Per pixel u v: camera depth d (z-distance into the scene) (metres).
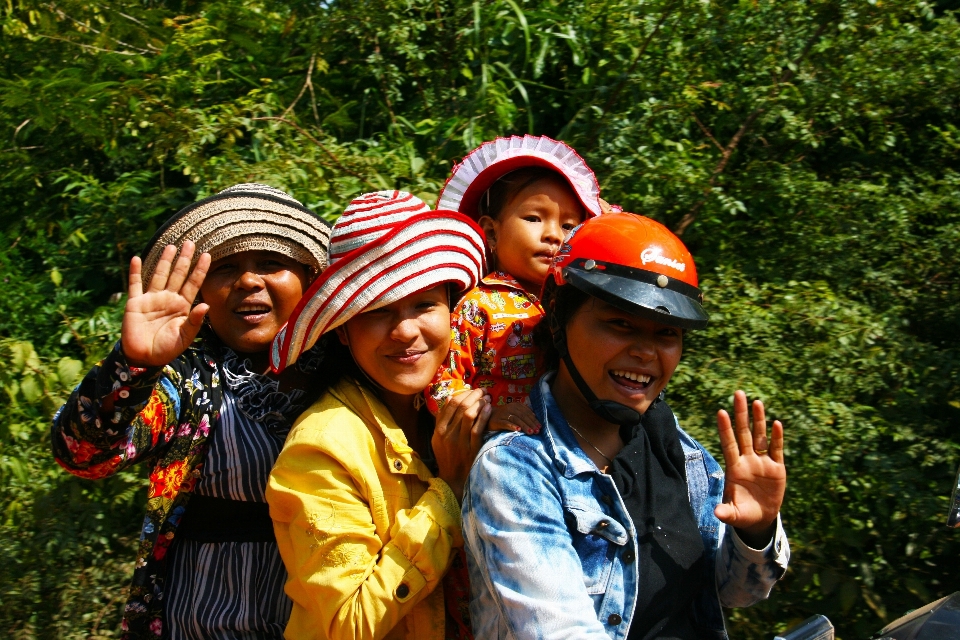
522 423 1.85
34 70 4.87
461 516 1.84
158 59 4.68
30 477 3.59
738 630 3.38
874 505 3.42
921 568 3.48
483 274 2.18
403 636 1.92
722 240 3.99
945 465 3.49
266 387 2.11
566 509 1.77
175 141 3.76
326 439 1.86
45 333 4.38
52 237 5.12
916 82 4.16
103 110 4.35
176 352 1.80
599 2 4.33
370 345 1.92
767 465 1.83
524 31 4.39
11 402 3.65
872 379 3.45
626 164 3.76
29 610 3.44
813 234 3.96
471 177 2.43
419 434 2.12
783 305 3.53
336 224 1.97
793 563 3.38
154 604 2.09
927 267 3.98
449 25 4.57
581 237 1.84
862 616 3.37
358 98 4.79
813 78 4.09
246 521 2.08
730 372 3.33
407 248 1.87
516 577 1.68
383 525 1.88
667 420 1.99
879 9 4.09
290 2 5.05
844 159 4.56
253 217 2.18
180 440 2.05
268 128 3.89
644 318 1.75
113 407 1.82
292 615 1.92
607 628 1.75
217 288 2.17
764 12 4.14
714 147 4.34
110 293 4.69
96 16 5.28
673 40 4.17
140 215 4.38
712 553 2.01
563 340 1.87
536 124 4.62
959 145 4.32
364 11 4.38
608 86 4.23
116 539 3.53
